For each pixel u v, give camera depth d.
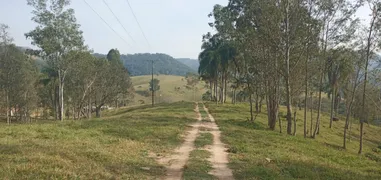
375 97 34.19
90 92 63.06
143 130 22.73
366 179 13.97
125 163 12.06
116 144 16.25
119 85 68.56
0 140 14.78
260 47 33.22
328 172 14.04
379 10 28.94
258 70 35.03
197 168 12.29
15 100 60.53
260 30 31.20
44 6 43.50
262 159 15.22
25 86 60.47
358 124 68.94
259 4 30.73
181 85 156.12
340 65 41.00
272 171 12.52
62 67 47.44
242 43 35.97
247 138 23.03
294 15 29.70
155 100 128.00
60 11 44.53
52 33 44.53
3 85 57.31
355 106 45.22
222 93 68.88
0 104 61.25
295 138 27.53
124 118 32.97
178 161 13.59
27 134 17.55
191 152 15.86
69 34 45.47
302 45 30.50
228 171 12.36
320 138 40.38
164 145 17.52
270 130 33.56
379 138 57.59
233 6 38.34
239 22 36.59
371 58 30.31
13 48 56.41
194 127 28.19
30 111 70.81
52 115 80.31
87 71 56.28
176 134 21.98
